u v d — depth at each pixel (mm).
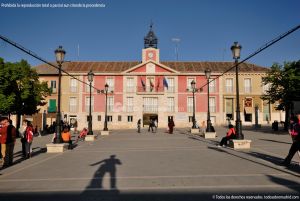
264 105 46312
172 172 8250
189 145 16438
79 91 46344
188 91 46594
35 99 34438
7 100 30328
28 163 10578
